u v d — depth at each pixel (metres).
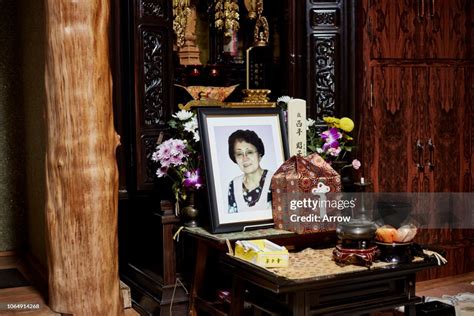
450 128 4.95
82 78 3.24
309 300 2.91
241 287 3.29
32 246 4.59
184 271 3.82
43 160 4.04
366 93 4.59
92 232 3.28
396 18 4.67
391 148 4.71
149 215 3.94
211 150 3.46
